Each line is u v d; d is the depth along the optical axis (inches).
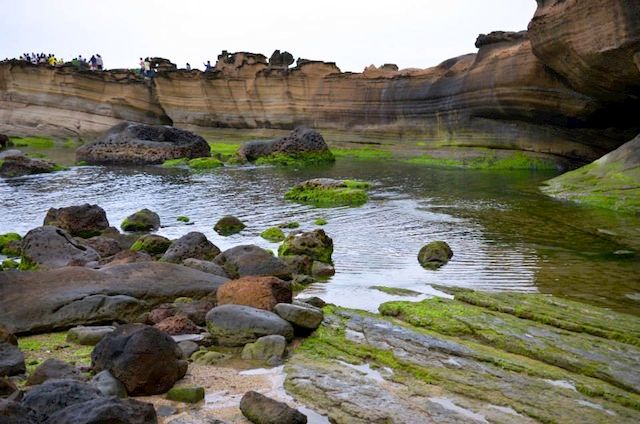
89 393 336.2
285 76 2436.0
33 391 331.0
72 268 568.7
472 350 446.6
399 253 796.6
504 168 1721.2
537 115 1620.3
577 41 1266.0
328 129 2365.9
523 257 757.9
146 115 2817.4
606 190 1111.0
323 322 511.8
